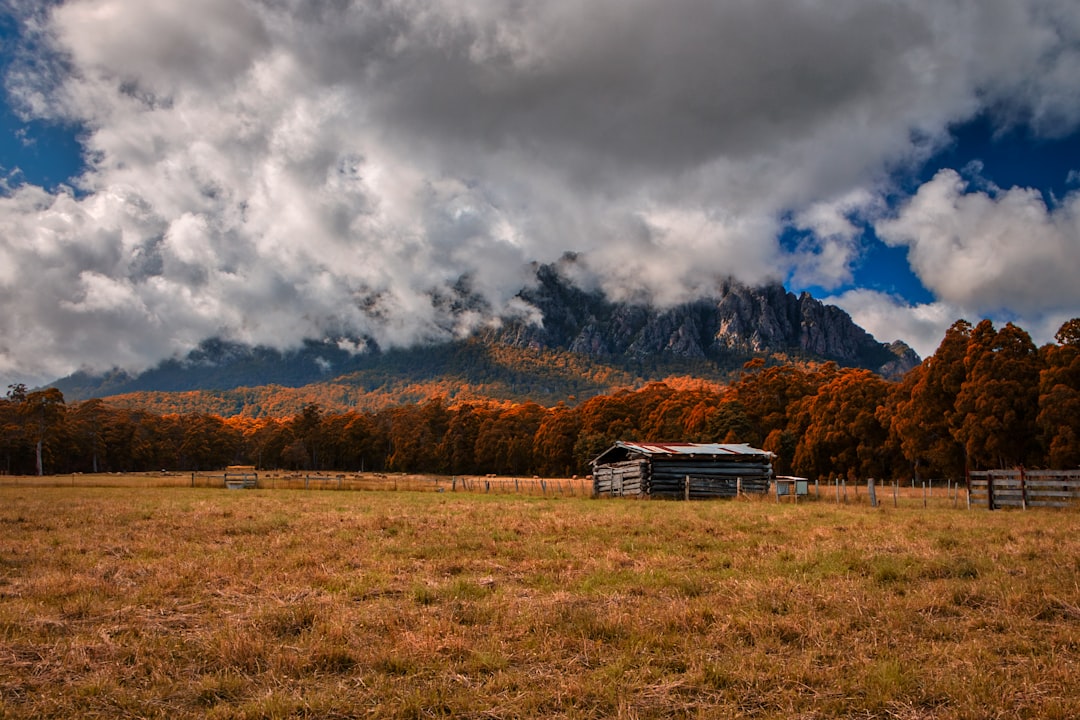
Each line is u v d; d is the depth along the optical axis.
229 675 6.59
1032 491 22.94
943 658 6.95
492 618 8.46
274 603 9.23
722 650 7.33
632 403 101.12
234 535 16.89
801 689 6.26
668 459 35.41
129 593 9.97
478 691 6.23
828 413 64.12
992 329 45.81
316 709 5.85
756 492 33.91
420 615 8.57
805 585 9.93
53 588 10.16
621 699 5.97
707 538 15.34
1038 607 8.58
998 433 42.97
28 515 21.88
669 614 8.33
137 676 6.68
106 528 18.27
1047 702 5.77
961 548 13.20
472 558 12.97
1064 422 39.41
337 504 28.98
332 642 7.48
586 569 11.55
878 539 14.62
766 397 80.88
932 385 49.06
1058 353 41.41
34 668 6.81
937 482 54.41
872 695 6.02
